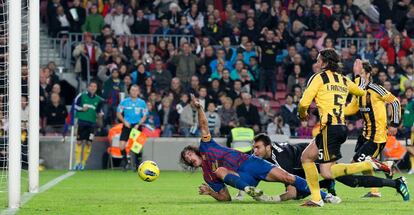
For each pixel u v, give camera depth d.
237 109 44.69
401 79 48.69
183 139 43.44
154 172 21.28
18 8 19.45
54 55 52.31
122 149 40.62
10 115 19.36
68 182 31.80
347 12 54.50
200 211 18.06
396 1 55.53
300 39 51.56
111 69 48.03
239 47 50.06
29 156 25.42
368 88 23.59
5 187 26.67
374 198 22.92
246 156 20.44
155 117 44.34
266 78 49.75
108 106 45.44
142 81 47.47
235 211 18.00
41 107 45.06
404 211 18.34
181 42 50.44
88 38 49.56
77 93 49.03
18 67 19.39
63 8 52.59
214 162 20.50
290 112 45.25
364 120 23.77
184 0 53.84
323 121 18.98
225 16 52.72
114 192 25.92
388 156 41.34
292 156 21.06
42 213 17.95
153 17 54.91
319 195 19.23
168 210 18.38
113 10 52.47
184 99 44.78
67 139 43.50
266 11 52.31
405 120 43.88
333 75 19.23
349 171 21.09
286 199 20.64
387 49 51.25
